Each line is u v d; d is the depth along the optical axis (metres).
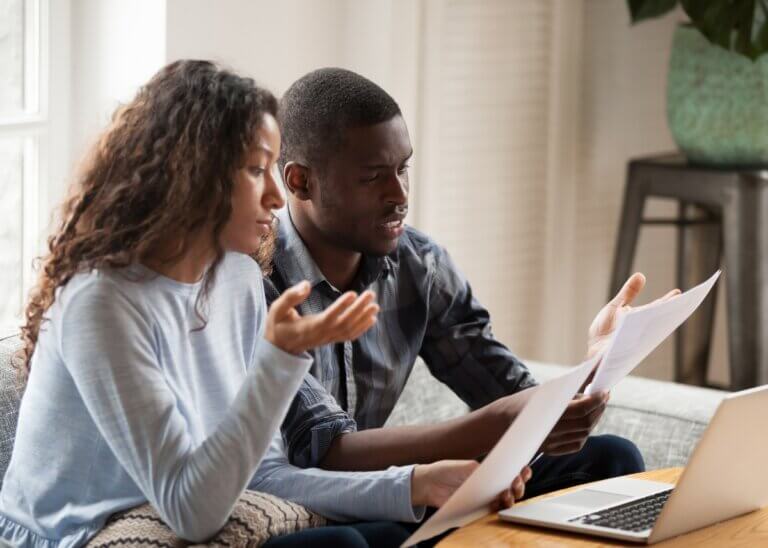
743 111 3.29
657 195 3.47
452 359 2.41
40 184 2.68
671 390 2.57
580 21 3.71
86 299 1.67
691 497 1.64
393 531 1.80
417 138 3.31
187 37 2.66
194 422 1.80
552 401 1.66
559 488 2.15
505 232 3.61
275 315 1.59
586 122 3.80
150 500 1.66
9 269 2.67
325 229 2.13
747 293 3.30
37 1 2.63
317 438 1.99
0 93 2.60
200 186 1.72
